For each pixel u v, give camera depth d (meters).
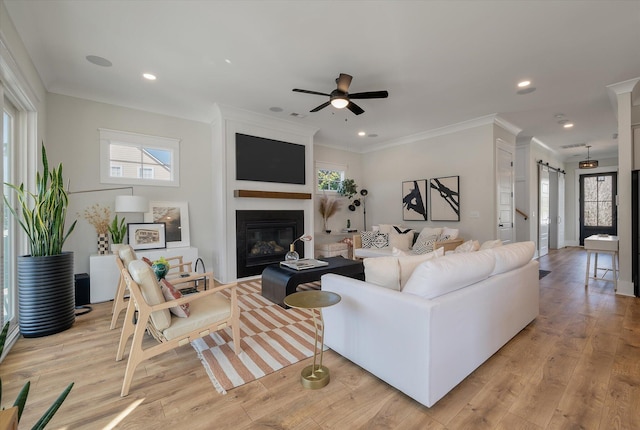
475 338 1.96
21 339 2.55
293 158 5.29
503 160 5.20
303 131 5.41
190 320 2.05
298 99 4.11
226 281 4.48
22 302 2.57
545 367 2.07
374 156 6.98
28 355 2.28
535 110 4.59
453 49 2.87
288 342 2.50
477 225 5.05
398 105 4.35
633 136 3.79
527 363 2.13
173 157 4.54
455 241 4.61
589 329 2.71
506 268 2.40
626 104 3.68
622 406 1.66
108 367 2.11
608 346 2.37
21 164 2.93
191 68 3.22
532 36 2.66
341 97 3.15
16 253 2.76
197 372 2.05
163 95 3.92
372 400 1.74
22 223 2.62
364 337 1.99
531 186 6.50
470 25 2.50
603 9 2.30
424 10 2.31
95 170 3.91
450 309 1.73
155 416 1.62
